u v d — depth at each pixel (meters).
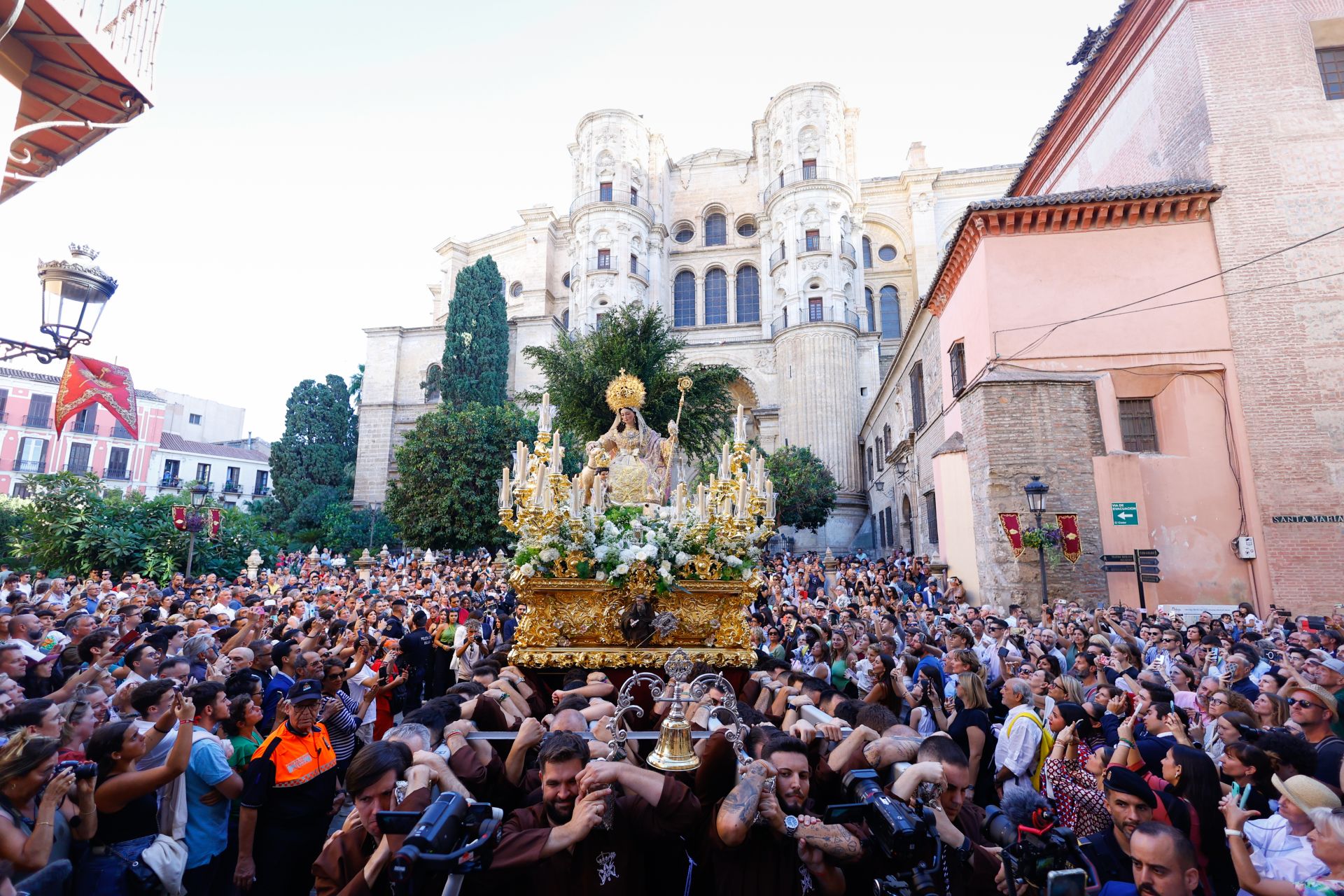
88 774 4.30
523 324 56.19
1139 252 17.95
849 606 15.62
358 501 54.94
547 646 7.18
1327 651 9.45
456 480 34.22
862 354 52.34
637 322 23.66
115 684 6.57
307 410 55.78
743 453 7.87
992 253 18.44
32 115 6.15
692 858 3.66
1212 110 17.86
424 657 11.85
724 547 7.46
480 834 3.03
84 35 5.40
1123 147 21.36
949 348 22.17
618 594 7.28
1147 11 19.77
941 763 3.93
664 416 22.92
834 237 52.69
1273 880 3.71
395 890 2.88
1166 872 3.20
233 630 9.84
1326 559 15.95
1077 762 5.17
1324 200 17.08
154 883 4.34
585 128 59.25
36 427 45.75
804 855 3.40
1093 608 15.73
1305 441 16.42
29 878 3.71
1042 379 17.05
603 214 56.12
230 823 5.68
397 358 58.25
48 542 20.17
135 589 14.84
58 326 6.58
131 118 6.23
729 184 62.84
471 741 4.26
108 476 49.28
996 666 9.41
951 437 21.14
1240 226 17.38
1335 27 17.80
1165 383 17.44
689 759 3.97
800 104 55.66
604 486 8.45
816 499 41.31
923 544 27.88
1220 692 5.86
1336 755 4.90
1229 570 16.41
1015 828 3.53
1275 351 16.88
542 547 7.14
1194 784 4.39
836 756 4.18
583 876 3.39
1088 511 16.34
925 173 58.03
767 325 55.72
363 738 7.84
